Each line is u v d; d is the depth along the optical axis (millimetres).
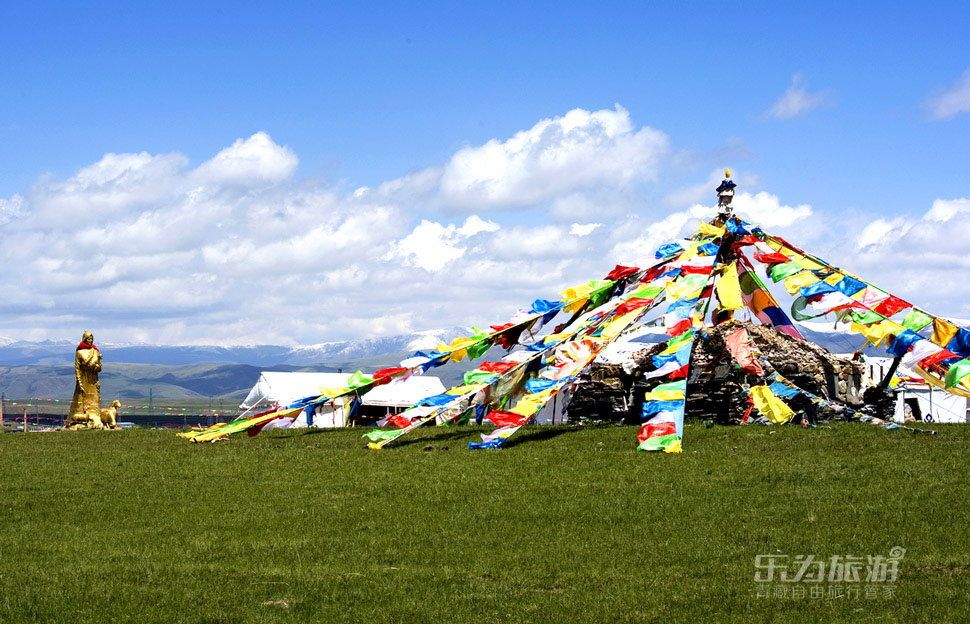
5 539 20375
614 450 29453
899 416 44344
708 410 34781
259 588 16547
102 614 15297
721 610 15086
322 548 19250
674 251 38594
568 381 33469
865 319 33906
